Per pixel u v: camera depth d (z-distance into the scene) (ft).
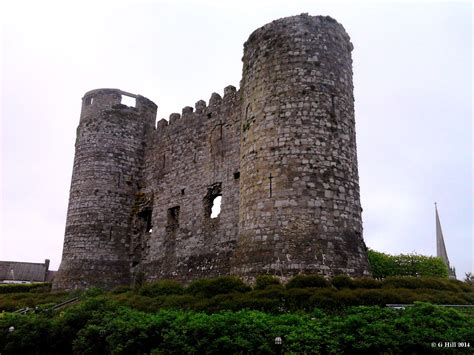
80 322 48.70
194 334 36.40
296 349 32.60
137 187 111.14
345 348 32.83
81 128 113.39
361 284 54.49
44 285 134.00
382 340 32.35
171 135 106.11
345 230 61.87
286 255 58.70
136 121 114.83
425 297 48.83
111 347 40.86
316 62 67.77
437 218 203.72
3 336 48.75
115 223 106.01
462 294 52.29
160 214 102.42
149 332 39.50
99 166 108.06
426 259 100.53
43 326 49.08
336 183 63.31
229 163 87.66
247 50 74.95
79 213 105.91
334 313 44.62
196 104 100.83
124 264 104.58
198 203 92.68
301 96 65.87
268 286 53.93
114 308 50.62
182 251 92.89
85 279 99.91
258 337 34.60
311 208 60.90
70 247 104.47
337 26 71.61
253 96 70.33
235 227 82.17
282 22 70.85
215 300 52.19
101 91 113.91
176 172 101.14
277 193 62.69
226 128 90.79
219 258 83.30
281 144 64.59
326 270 57.41
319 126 64.85
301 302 48.39
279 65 68.44
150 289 65.77
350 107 69.46
